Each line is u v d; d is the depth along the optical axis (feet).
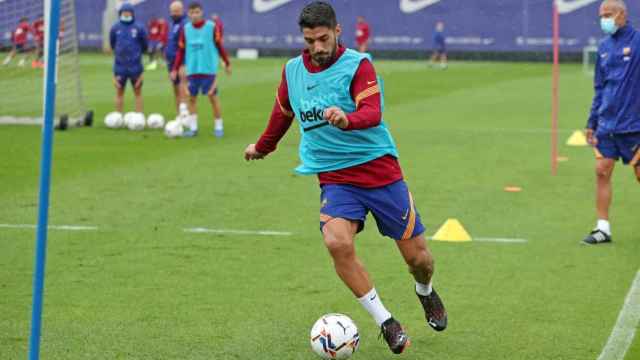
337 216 29.66
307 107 29.66
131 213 53.93
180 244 46.70
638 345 31.91
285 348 31.58
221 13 231.30
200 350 31.32
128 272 41.34
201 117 106.63
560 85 156.04
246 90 141.18
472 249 46.11
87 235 48.39
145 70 189.37
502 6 221.05
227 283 39.73
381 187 29.91
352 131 29.53
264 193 60.75
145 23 222.89
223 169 69.97
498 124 102.63
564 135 93.35
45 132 23.20
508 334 33.17
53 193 59.67
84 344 31.81
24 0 125.08
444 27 224.94
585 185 64.90
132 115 94.17
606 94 46.52
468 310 36.09
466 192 61.98
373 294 29.89
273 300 37.27
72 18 100.22
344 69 29.12
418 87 151.12
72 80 102.17
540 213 55.16
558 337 32.78
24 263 42.70
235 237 48.34
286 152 79.97
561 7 217.77
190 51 86.99
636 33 45.80
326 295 37.99
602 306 36.58
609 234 47.60
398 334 29.73
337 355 29.71
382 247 46.37
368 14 227.61
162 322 34.32
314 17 28.37
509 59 221.87
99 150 78.79
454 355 30.99
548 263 43.37
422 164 74.08
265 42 230.68
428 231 50.24
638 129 46.14
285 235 48.80
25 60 127.34
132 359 30.37
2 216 52.70
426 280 31.99
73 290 38.45
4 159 73.05
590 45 216.74
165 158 74.84
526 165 73.92
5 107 104.94
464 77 173.06
